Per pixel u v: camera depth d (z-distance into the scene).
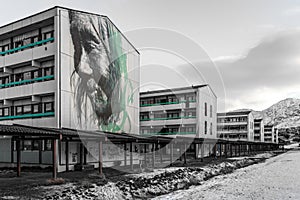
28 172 23.31
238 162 38.62
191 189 19.00
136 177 21.22
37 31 28.25
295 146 128.25
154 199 15.91
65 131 20.56
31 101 27.86
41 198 13.92
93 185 17.12
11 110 29.14
